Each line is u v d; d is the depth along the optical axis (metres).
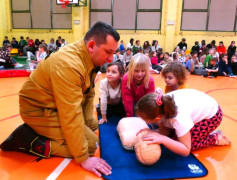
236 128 2.12
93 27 1.27
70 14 10.83
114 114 2.38
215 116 1.50
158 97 1.21
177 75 1.83
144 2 10.13
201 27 9.89
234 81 5.35
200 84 4.79
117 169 1.34
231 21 9.55
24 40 11.12
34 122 1.43
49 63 1.27
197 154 1.57
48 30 11.27
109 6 10.38
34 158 1.48
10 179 1.23
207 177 1.29
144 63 1.82
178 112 1.32
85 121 1.77
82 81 1.28
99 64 1.34
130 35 10.53
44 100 1.36
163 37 10.30
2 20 11.49
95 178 1.26
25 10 11.27
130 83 1.94
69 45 1.34
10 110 2.57
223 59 6.33
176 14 9.91
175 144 1.30
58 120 1.42
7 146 1.53
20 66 5.74
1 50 5.34
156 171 1.33
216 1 9.51
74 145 1.26
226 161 1.48
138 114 1.29
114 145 1.67
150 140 1.37
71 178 1.25
